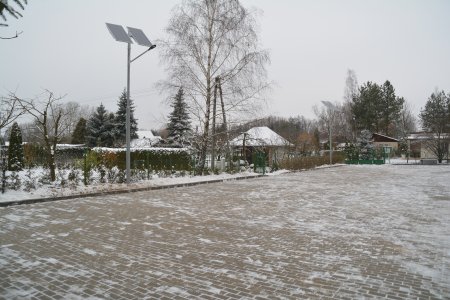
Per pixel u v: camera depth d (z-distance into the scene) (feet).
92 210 31.71
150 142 139.23
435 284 14.73
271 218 28.40
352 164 134.62
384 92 184.14
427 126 172.35
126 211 31.27
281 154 115.65
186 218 28.22
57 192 39.96
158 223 26.27
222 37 65.57
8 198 35.37
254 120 69.00
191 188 50.31
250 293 13.71
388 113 183.01
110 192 42.96
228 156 79.82
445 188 50.37
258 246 20.25
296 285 14.53
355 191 46.73
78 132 162.09
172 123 127.85
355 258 18.12
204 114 68.08
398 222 26.96
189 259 17.84
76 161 65.46
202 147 68.28
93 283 14.62
